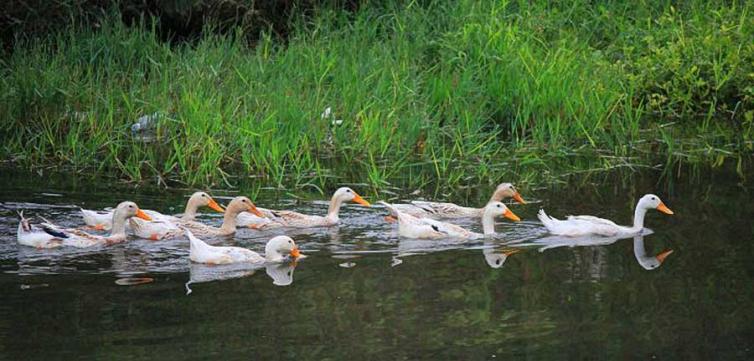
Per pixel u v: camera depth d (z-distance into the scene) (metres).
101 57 22.94
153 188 18.11
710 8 26.19
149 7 25.03
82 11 24.17
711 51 24.44
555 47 23.69
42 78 21.27
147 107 20.50
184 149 19.08
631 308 12.54
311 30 24.62
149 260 14.41
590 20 25.83
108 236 15.34
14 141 20.39
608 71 23.17
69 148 19.72
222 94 20.69
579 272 13.93
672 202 17.23
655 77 23.89
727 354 11.28
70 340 11.45
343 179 18.73
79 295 12.87
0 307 12.40
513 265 14.21
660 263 14.23
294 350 11.24
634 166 19.59
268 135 19.12
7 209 16.66
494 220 16.38
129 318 12.09
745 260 14.23
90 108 20.39
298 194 17.91
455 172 19.16
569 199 17.59
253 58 22.27
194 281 13.46
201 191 17.97
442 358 11.09
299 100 20.42
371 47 23.48
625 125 22.05
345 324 11.99
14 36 23.69
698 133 22.02
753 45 24.36
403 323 12.06
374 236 15.74
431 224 15.66
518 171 19.25
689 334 11.83
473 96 21.62
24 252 14.66
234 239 15.73
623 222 16.25
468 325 12.05
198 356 11.04
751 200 17.20
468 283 13.48
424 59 23.47
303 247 15.14
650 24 25.61
